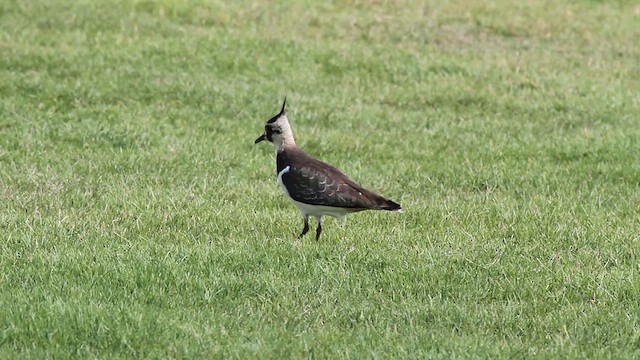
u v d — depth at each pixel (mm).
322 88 22812
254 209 14219
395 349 9523
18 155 16656
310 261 11852
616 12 32750
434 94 22484
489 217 14008
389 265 11852
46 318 9781
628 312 10609
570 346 9742
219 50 24953
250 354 9359
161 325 9805
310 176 12398
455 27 29375
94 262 11484
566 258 12219
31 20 26969
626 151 18031
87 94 20859
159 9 28781
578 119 20953
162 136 18250
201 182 15578
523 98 22531
